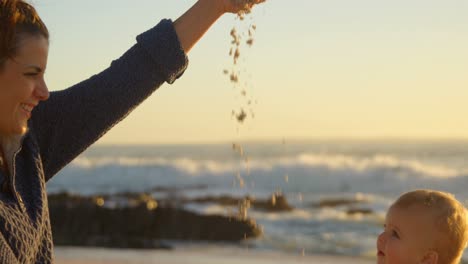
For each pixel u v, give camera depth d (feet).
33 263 7.84
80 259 35.24
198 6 9.12
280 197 66.18
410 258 10.94
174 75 9.01
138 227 47.91
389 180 93.30
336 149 242.99
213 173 98.58
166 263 34.50
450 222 10.78
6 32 7.21
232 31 12.20
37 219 7.85
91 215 49.16
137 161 126.62
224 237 46.26
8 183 7.74
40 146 8.54
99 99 8.67
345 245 44.24
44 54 7.47
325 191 89.10
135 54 8.88
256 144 317.01
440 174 93.15
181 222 47.24
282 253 39.78
